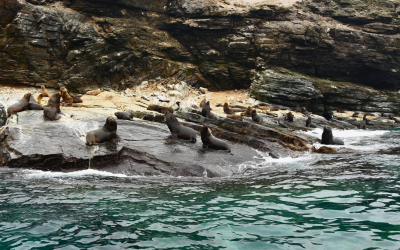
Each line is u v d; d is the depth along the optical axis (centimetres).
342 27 3297
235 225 418
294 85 2911
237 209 490
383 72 3403
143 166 812
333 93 3105
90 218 445
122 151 848
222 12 3012
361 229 396
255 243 360
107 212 473
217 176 782
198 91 3061
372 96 3195
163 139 992
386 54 3325
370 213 457
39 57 2411
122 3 2819
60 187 625
